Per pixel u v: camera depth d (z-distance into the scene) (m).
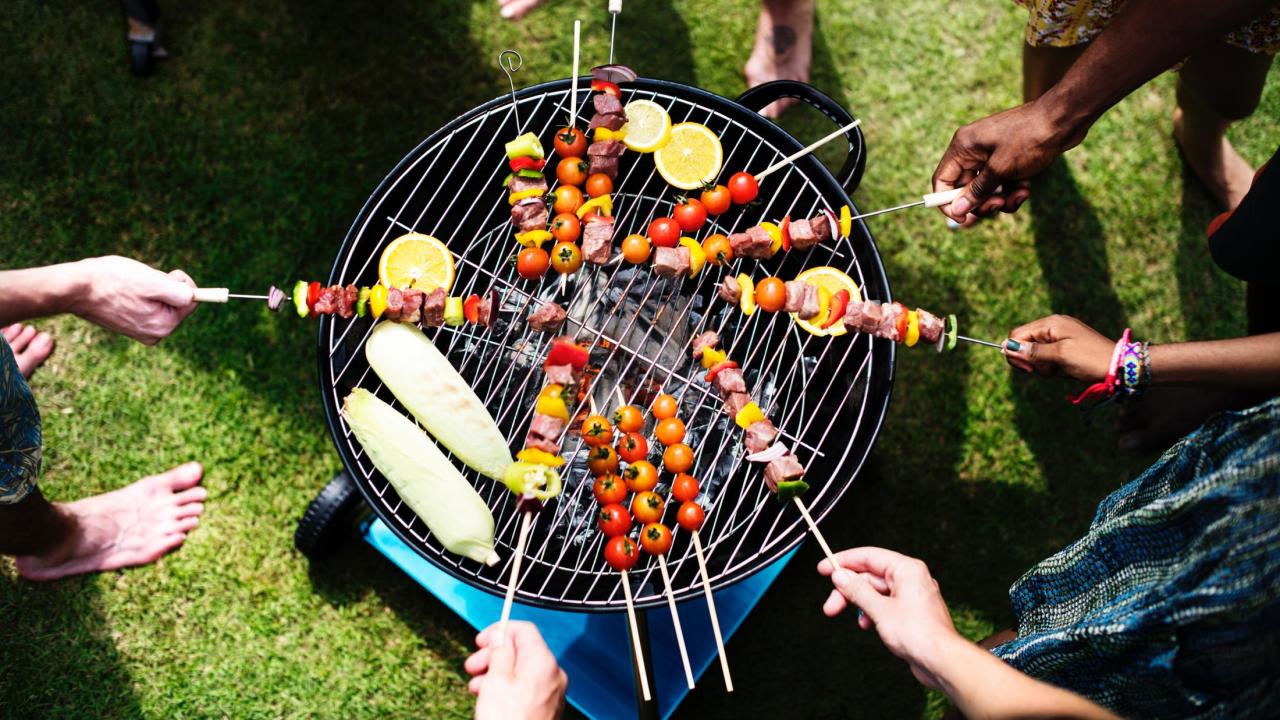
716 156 1.30
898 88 1.82
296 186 1.74
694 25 1.84
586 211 1.30
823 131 1.81
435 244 1.30
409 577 1.61
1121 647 1.06
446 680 1.59
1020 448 1.68
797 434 1.34
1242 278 1.34
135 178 1.73
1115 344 1.25
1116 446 1.68
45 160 1.72
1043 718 1.01
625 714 1.51
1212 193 1.77
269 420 1.65
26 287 1.18
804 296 1.25
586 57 1.82
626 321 1.37
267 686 1.57
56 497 1.61
